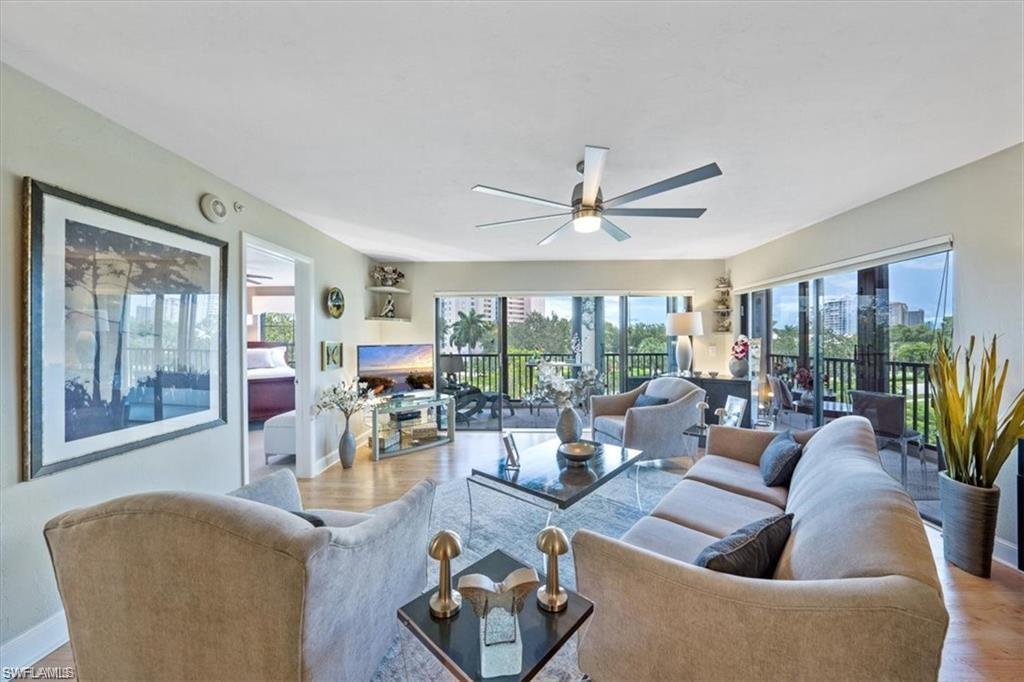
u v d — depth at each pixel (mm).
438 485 3467
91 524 1087
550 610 1188
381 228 3791
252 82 1636
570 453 2627
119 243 1943
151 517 1058
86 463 1792
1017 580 2082
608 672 1244
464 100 1759
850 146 2191
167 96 1734
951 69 1551
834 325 3611
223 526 1040
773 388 4480
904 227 2834
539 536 1214
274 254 3297
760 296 4746
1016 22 1306
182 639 1088
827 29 1341
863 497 1280
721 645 1023
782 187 2787
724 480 2352
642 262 5316
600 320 5566
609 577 1213
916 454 2861
